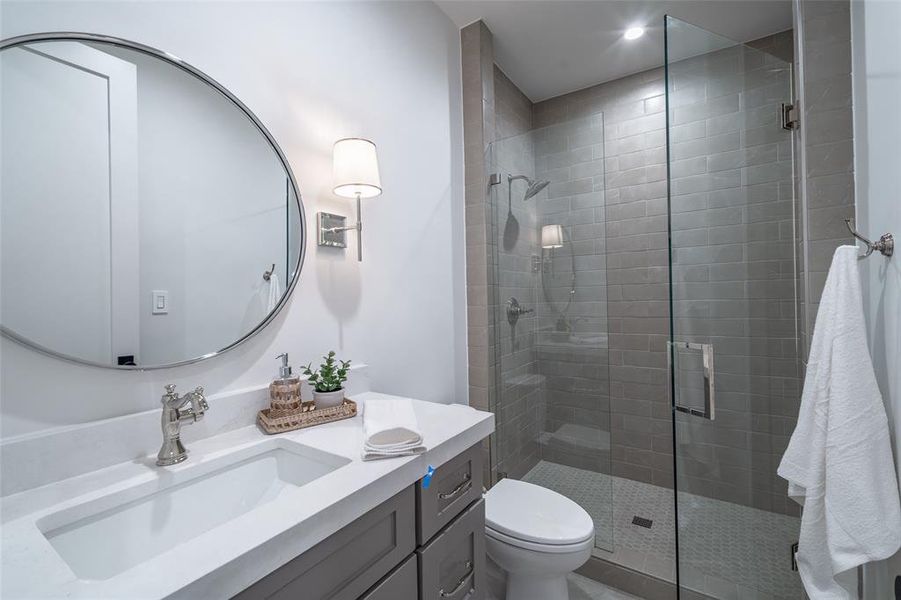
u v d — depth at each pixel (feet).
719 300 4.83
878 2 3.44
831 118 4.82
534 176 7.00
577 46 7.61
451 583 3.17
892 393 3.29
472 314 7.09
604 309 6.63
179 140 3.22
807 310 4.97
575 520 4.75
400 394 5.47
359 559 2.38
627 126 8.47
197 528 2.71
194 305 3.27
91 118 2.74
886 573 3.40
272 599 1.90
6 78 2.40
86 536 2.24
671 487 7.91
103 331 2.76
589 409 6.75
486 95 7.06
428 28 6.23
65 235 2.60
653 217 8.09
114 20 2.86
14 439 2.35
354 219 4.79
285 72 4.07
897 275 3.11
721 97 4.88
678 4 6.47
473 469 3.49
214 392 3.41
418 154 5.92
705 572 4.58
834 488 3.38
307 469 3.05
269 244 3.84
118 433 2.74
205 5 3.43
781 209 5.14
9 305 2.37
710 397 4.75
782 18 6.80
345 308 4.66
